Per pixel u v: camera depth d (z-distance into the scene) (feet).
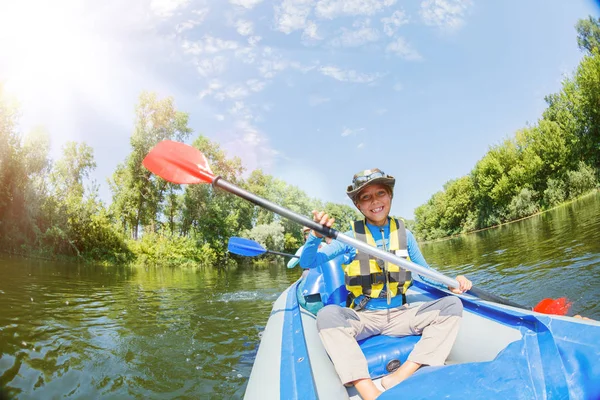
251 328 11.70
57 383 7.36
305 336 5.78
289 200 102.68
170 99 69.77
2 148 44.86
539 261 17.74
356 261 5.60
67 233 48.37
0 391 6.95
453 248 44.34
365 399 4.09
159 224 71.10
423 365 4.56
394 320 5.41
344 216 150.92
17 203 45.88
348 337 4.57
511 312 4.91
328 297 7.12
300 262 5.64
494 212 93.50
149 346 9.77
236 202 80.53
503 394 3.22
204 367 8.24
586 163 72.49
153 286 24.08
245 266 60.13
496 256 23.85
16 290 18.49
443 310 4.94
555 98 79.46
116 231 54.13
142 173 68.69
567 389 3.22
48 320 12.19
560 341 3.82
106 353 9.14
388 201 5.87
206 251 63.77
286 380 4.28
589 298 10.62
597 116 71.67
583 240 20.56
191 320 12.98
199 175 5.75
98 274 31.30
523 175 82.89
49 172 51.55
